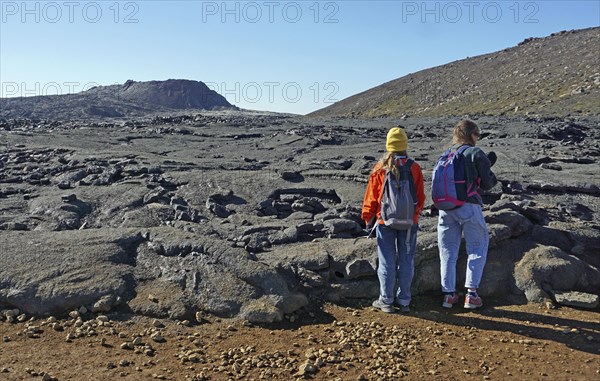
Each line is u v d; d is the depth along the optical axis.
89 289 5.57
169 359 4.68
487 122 23.28
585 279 6.26
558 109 38.91
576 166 11.55
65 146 14.00
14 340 4.92
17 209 8.17
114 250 6.21
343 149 14.66
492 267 6.34
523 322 5.51
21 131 17.47
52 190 9.04
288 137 16.86
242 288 5.66
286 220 7.94
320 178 10.17
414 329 5.32
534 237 6.85
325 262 6.23
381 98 80.50
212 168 10.98
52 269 5.79
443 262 5.87
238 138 17.61
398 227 5.56
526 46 75.69
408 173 5.59
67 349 4.79
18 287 5.55
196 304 5.56
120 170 10.15
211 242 6.20
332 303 5.90
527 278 6.17
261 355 4.76
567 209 8.03
